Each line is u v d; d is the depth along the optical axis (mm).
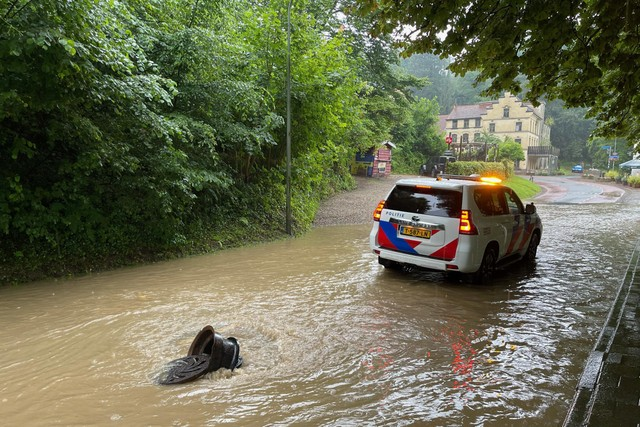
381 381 4023
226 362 4148
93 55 6262
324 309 6113
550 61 6180
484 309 6227
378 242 7910
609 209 21172
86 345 4695
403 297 6746
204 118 10305
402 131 44188
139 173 8648
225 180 10570
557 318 5871
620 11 5160
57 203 7559
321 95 13250
